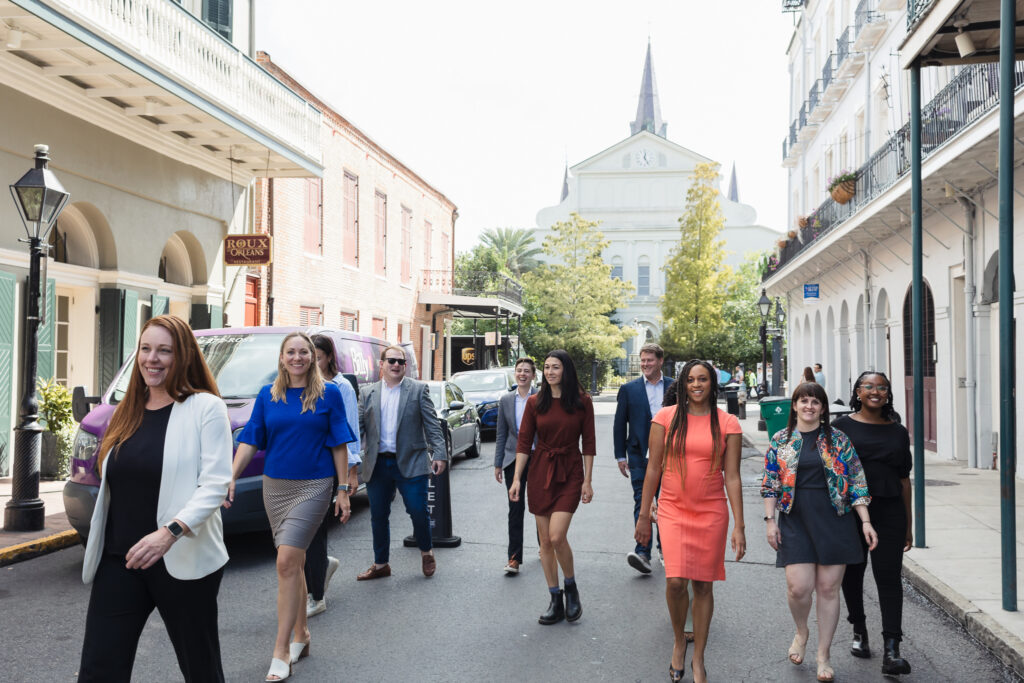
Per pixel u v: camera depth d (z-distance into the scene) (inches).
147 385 136.4
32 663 191.2
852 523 186.9
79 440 287.4
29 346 326.0
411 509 273.4
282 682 181.3
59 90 458.3
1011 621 215.8
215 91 534.6
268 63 731.4
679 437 183.9
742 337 1905.8
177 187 591.5
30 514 318.3
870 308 768.3
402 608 238.4
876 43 760.3
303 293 811.4
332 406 199.2
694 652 179.3
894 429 197.3
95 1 415.2
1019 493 427.8
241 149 611.2
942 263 586.6
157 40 470.6
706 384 185.8
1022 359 470.0
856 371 824.3
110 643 127.5
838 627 226.4
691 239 1732.3
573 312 1932.8
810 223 897.5
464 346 1502.2
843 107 900.6
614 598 250.1
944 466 549.0
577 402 229.1
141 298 560.1
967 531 332.8
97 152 503.8
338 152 895.1
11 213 438.9
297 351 196.9
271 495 193.9
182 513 127.6
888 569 192.1
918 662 198.7
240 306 694.5
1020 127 398.3
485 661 195.2
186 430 132.6
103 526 130.6
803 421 192.5
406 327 1171.3
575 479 228.2
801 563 186.9
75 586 258.8
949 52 333.1
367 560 298.8
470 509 402.6
